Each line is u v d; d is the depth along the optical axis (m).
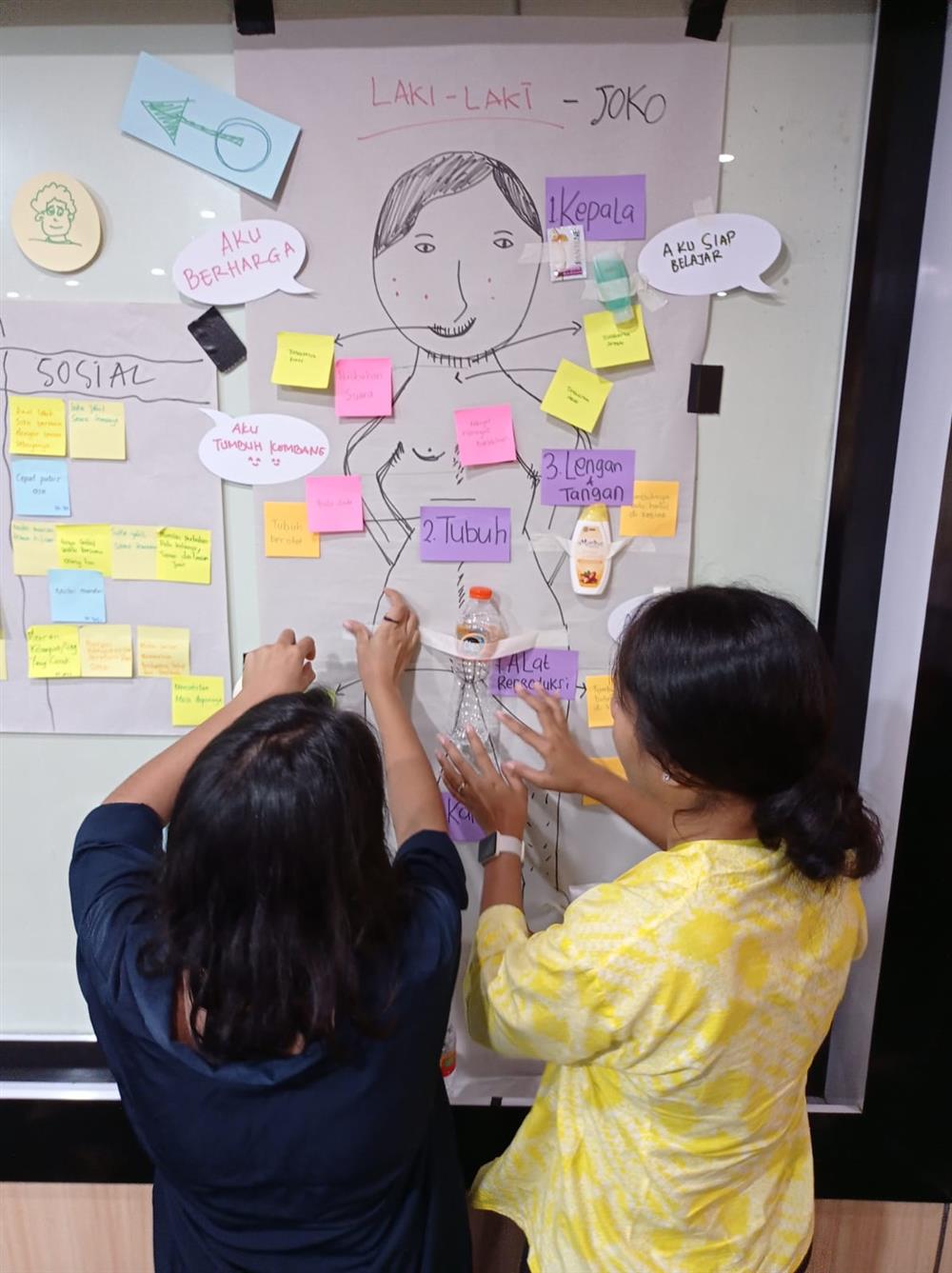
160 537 1.10
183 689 1.15
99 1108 1.19
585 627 1.11
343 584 1.11
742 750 0.67
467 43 0.96
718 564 1.11
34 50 0.98
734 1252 0.80
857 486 1.08
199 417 1.07
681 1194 0.77
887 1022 1.16
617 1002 0.71
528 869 1.19
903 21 0.95
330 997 0.65
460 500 1.08
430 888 0.79
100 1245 1.26
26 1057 1.25
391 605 1.10
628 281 1.02
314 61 0.96
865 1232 1.25
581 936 0.73
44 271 1.03
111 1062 0.73
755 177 1.00
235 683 1.15
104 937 0.73
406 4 0.95
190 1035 0.70
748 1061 0.72
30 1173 1.22
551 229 1.00
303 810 0.65
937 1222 1.23
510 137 0.98
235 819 0.64
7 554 1.11
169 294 1.04
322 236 1.01
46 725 1.16
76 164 1.00
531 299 1.02
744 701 0.66
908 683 1.07
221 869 0.65
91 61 0.98
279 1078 0.67
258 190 1.00
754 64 0.97
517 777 1.06
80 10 0.97
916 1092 1.17
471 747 1.08
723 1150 0.76
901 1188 1.21
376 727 1.10
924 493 1.02
